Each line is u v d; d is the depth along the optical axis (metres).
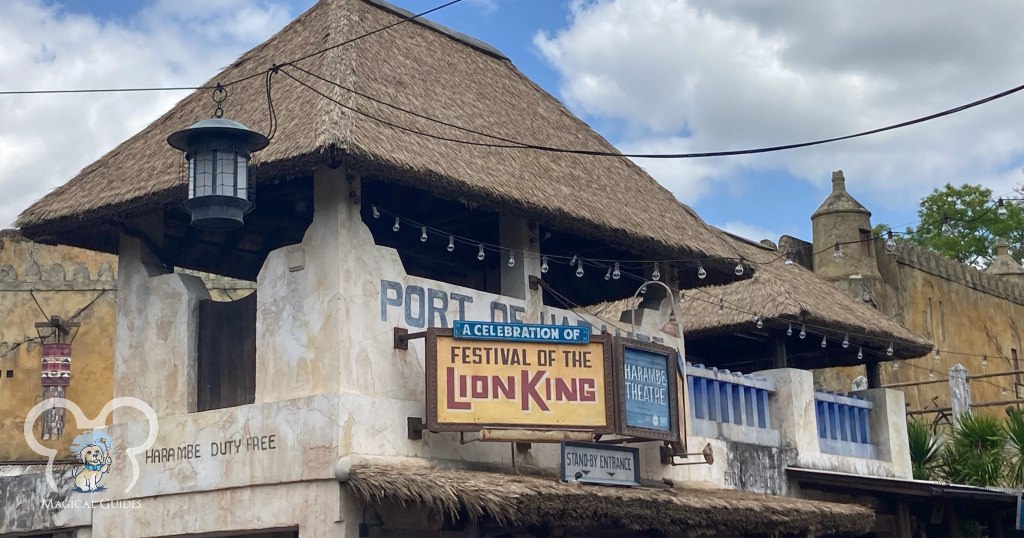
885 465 23.22
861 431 23.30
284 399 14.35
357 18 16.94
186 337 15.55
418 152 14.59
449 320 15.44
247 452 14.54
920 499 21.36
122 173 16.05
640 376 15.55
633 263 19.25
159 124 17.11
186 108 17.06
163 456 15.38
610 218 16.78
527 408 14.52
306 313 14.42
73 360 32.91
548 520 13.55
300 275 14.60
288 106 14.99
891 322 24.64
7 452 32.50
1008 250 47.22
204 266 18.14
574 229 16.22
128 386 15.96
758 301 22.12
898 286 36.16
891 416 23.66
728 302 22.58
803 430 21.30
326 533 13.62
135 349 16.02
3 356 33.09
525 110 18.75
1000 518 22.50
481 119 17.03
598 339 15.12
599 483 14.98
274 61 16.61
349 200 14.56
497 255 18.42
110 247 17.31
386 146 14.15
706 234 19.56
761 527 16.88
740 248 24.20
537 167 16.91
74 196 16.08
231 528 14.52
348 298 14.25
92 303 33.41
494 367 14.48
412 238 18.25
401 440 14.41
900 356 24.42
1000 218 52.06
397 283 14.90
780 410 21.31
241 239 18.03
